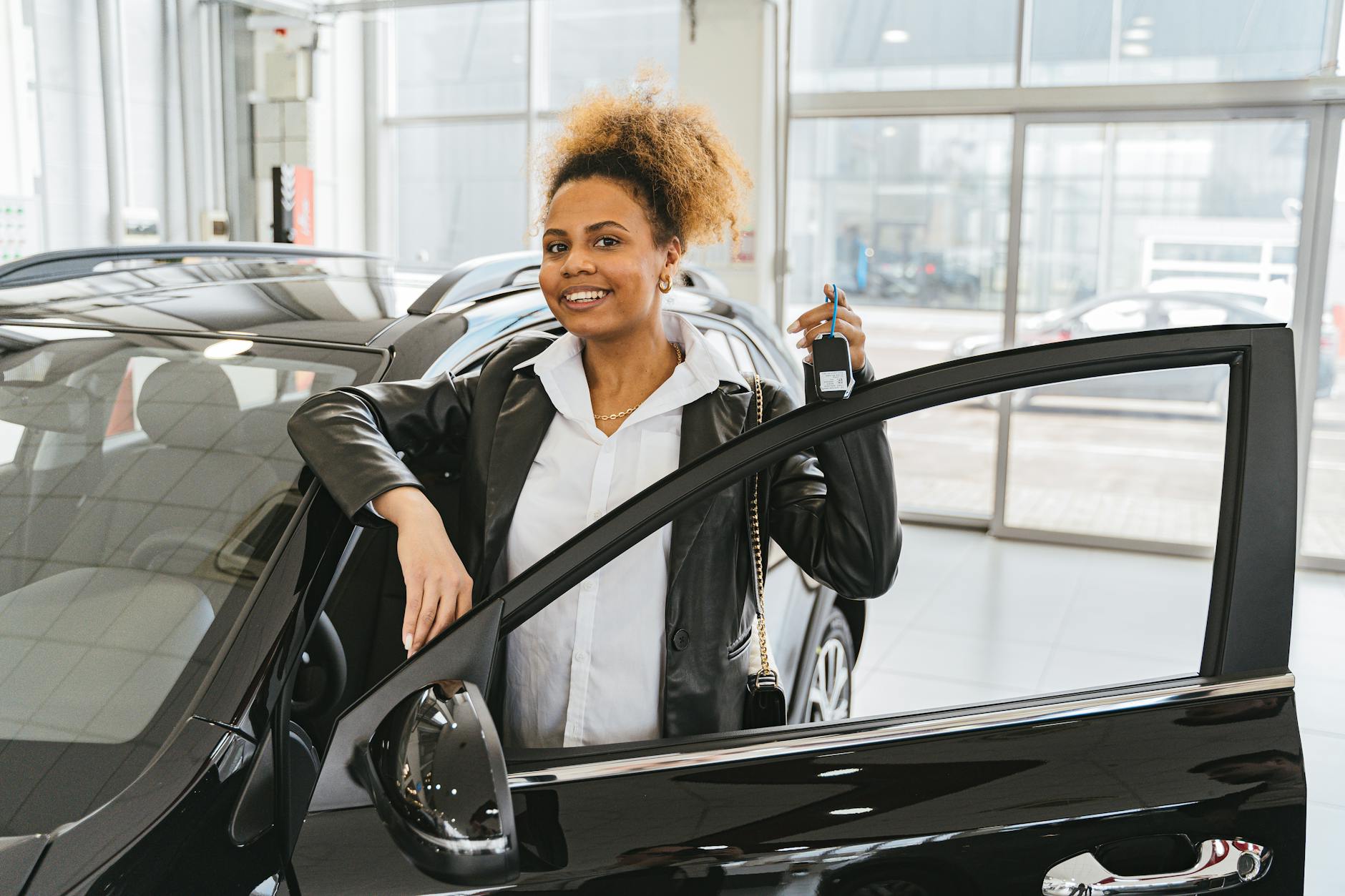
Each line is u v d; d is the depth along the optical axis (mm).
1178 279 5215
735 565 1220
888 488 1161
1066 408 5395
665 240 1228
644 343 1249
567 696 1214
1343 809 2748
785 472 1291
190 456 1314
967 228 5664
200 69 6074
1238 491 989
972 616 4316
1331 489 5086
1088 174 5277
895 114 5637
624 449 1227
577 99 1279
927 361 5836
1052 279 5414
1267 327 985
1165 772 973
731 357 2109
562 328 1674
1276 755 971
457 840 840
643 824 947
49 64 5211
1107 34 5184
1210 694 994
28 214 5027
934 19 5492
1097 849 961
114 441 1364
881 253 5840
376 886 877
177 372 1419
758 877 938
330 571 1178
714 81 5680
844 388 985
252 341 1462
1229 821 963
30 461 1360
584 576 990
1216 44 5012
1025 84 5344
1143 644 4008
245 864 960
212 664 1081
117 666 1101
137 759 1003
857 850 951
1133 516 5367
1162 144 5129
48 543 1263
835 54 5719
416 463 1309
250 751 1016
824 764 989
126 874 894
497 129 6758
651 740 1014
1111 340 979
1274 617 996
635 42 6297
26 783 986
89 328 1518
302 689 1119
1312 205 4941
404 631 1016
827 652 2445
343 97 6762
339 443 1133
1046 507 5496
